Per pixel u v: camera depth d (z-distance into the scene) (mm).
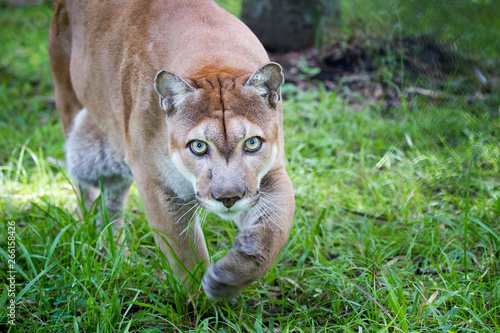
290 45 7621
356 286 3289
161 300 3572
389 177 4875
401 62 6059
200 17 3553
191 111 3049
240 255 2959
